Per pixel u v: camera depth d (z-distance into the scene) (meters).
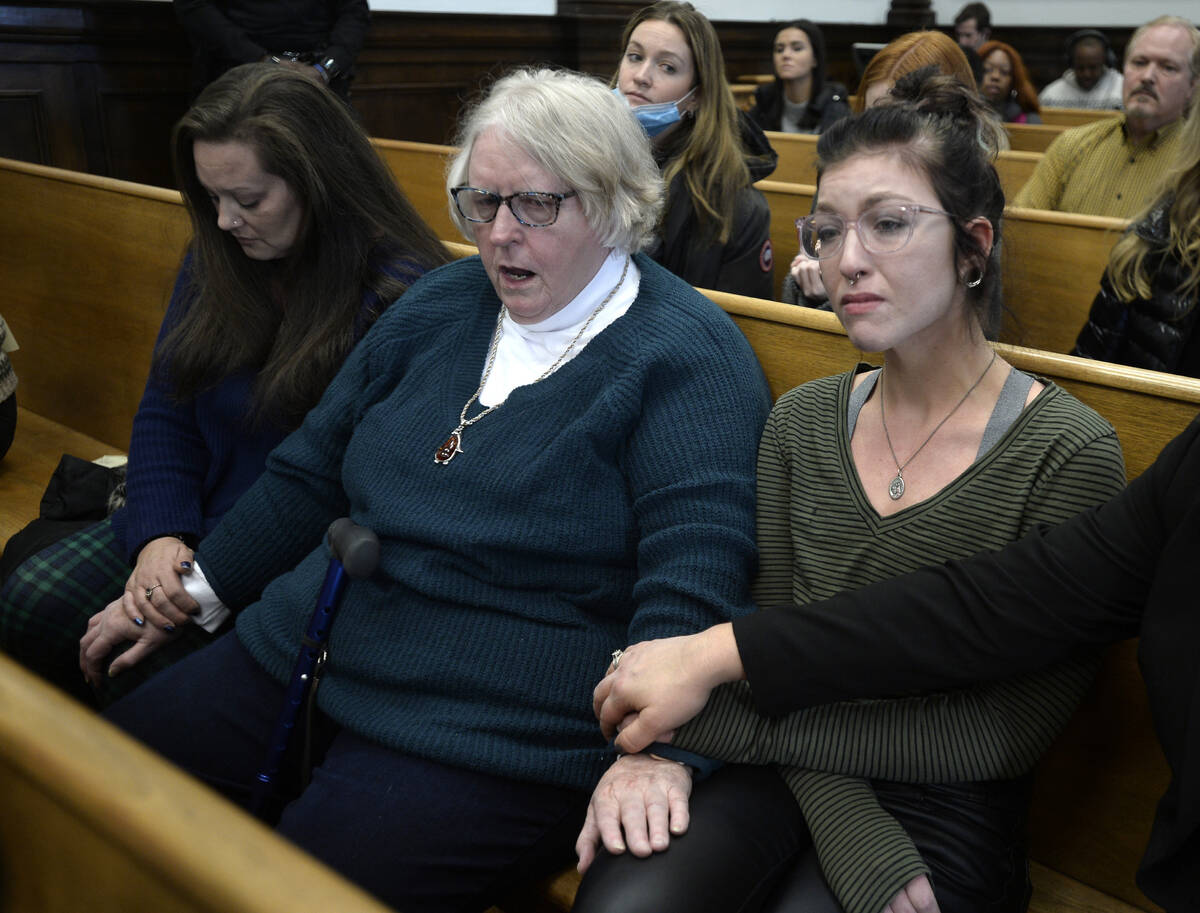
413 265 1.87
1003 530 1.19
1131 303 2.47
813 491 1.33
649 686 1.22
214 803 0.60
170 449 1.92
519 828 1.36
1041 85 9.63
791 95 5.79
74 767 0.62
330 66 4.58
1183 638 1.01
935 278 1.18
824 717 1.23
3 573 2.02
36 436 2.85
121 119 4.97
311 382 1.80
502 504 1.44
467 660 1.40
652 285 1.54
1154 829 1.03
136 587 1.75
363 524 1.54
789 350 1.65
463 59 6.10
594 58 6.54
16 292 2.94
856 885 1.12
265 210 1.75
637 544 1.46
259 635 1.58
